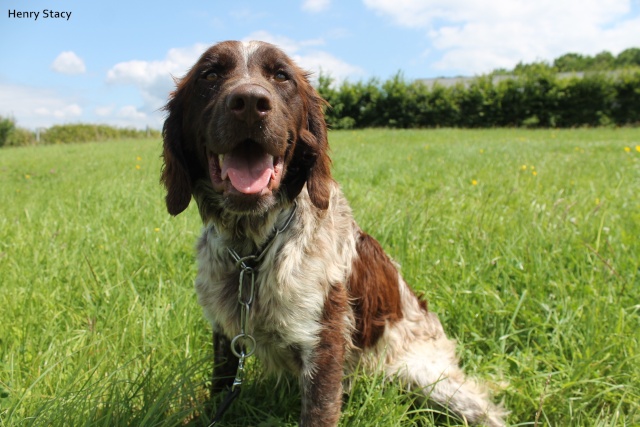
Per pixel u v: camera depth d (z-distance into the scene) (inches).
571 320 28.5
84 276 35.0
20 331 28.5
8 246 40.8
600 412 23.9
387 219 42.9
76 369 23.9
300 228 24.0
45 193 72.4
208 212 25.2
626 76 302.8
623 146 125.0
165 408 22.6
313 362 23.6
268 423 24.2
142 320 29.4
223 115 21.6
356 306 26.3
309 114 26.0
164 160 25.7
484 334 30.7
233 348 23.8
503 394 26.4
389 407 24.1
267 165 22.6
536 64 324.2
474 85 323.0
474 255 37.1
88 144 226.5
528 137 193.2
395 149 129.6
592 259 36.1
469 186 66.6
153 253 38.4
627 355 26.3
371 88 330.3
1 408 22.0
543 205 47.6
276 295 23.3
